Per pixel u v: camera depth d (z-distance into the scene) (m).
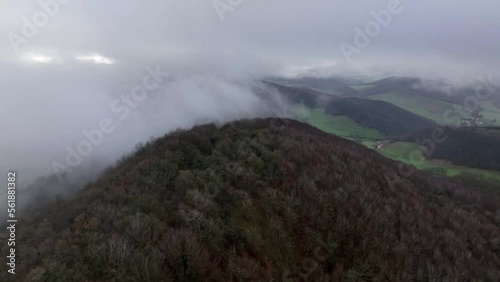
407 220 60.44
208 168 59.88
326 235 49.88
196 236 36.78
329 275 44.31
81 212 41.78
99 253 30.92
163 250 33.34
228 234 41.00
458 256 55.06
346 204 57.38
